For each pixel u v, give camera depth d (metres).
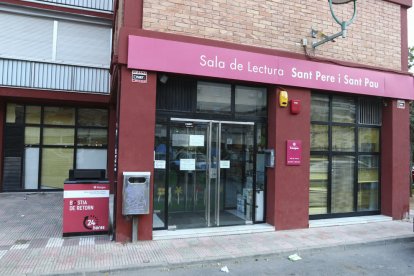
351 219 7.91
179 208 6.70
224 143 7.04
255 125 7.26
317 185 7.84
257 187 7.29
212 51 6.41
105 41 11.81
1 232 6.39
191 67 6.24
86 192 6.20
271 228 6.87
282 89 7.04
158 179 6.55
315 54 7.45
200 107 6.81
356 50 7.94
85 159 12.09
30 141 11.62
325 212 7.90
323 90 7.52
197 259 5.11
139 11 6.07
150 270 4.84
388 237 6.61
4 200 9.87
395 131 8.34
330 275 4.84
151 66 5.95
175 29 6.29
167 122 6.57
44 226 6.87
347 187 8.20
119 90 5.91
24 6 10.86
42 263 4.78
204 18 6.50
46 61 11.12
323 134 7.92
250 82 6.86
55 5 11.20
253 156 7.26
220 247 5.73
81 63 11.48
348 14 7.89
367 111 8.46
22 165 11.47
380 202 8.51
